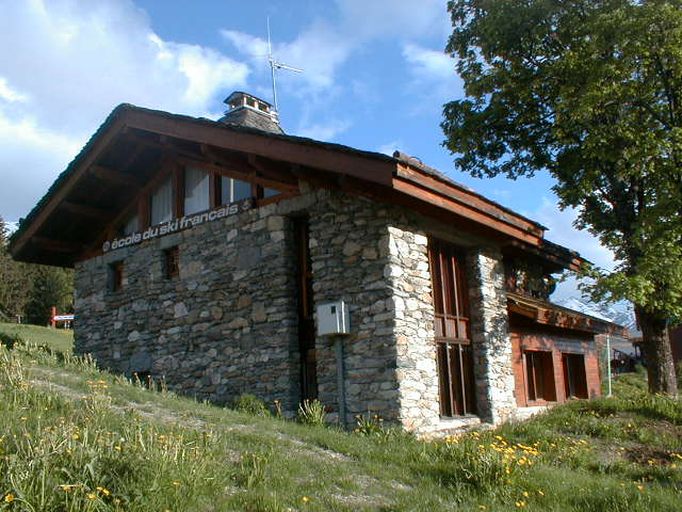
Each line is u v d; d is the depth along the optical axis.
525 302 13.55
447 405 11.30
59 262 16.92
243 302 11.99
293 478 6.22
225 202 13.07
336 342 10.51
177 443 5.88
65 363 10.91
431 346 10.75
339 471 6.61
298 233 11.95
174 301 13.27
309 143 10.20
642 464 8.67
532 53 14.00
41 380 8.78
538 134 14.88
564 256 15.20
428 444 8.55
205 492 5.40
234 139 11.44
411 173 9.59
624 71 12.20
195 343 12.66
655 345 13.73
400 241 10.50
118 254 14.86
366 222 10.59
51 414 6.88
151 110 12.73
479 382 12.13
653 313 13.52
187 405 8.98
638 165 12.83
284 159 10.66
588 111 12.12
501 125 15.07
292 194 11.69
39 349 11.94
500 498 6.49
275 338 11.38
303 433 8.26
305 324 11.53
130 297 14.31
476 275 12.56
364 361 10.21
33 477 4.64
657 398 11.55
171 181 14.32
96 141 13.93
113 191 15.22
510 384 12.79
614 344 44.62
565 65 12.95
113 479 4.92
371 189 10.38
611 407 11.25
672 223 12.54
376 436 9.05
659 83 13.12
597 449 9.30
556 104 13.23
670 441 9.45
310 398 11.24
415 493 6.25
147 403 8.56
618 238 13.64
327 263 10.90
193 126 12.19
